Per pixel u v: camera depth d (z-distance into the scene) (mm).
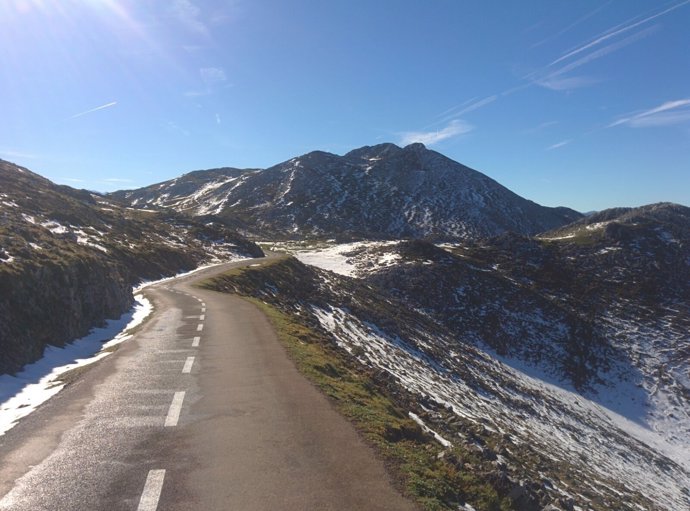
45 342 16203
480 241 117688
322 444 8406
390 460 7988
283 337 18719
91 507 6215
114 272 27766
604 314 77688
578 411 47938
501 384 45062
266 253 110125
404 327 49344
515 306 73812
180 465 7480
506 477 8844
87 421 9469
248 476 7129
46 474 7141
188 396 11109
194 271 55688
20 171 80500
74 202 65938
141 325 21859
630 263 98562
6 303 15273
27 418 9703
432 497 7000
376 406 11805
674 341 68688
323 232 182250
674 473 37625
